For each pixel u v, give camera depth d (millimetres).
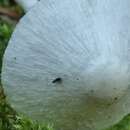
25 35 200
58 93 208
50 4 196
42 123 231
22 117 252
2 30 339
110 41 198
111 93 204
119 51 199
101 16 198
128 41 200
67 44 199
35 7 197
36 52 202
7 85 210
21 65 205
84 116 220
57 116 220
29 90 211
